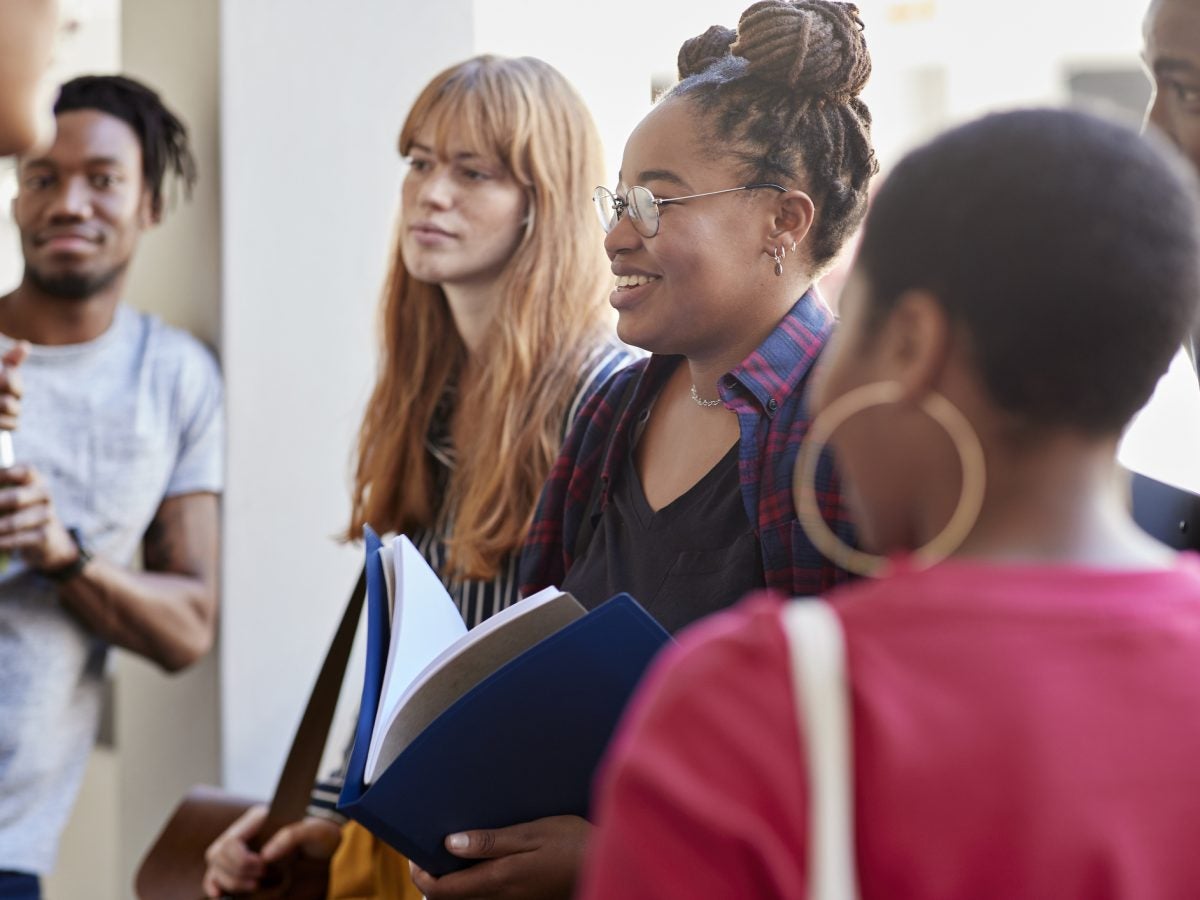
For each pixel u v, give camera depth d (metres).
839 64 1.36
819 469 1.28
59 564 2.46
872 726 0.70
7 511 2.39
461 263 2.03
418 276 2.06
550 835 1.22
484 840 1.21
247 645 2.80
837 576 1.26
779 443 1.31
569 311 2.03
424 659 1.34
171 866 2.27
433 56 2.66
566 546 1.53
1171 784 0.70
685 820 0.70
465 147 2.04
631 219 1.38
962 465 0.77
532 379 1.99
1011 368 0.75
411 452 2.13
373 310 2.76
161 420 2.66
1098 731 0.70
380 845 1.84
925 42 4.09
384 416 2.17
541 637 1.22
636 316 1.40
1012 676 0.71
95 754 3.32
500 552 1.92
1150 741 0.70
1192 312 0.77
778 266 1.36
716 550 1.35
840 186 1.38
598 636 1.12
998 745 0.70
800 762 0.70
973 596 0.73
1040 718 0.70
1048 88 4.18
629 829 0.72
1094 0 4.09
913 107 4.13
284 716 2.83
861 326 0.80
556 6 2.46
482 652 1.22
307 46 2.76
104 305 2.62
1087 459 0.77
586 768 1.20
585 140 2.09
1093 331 0.74
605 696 1.15
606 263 2.08
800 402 1.33
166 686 2.92
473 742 1.17
